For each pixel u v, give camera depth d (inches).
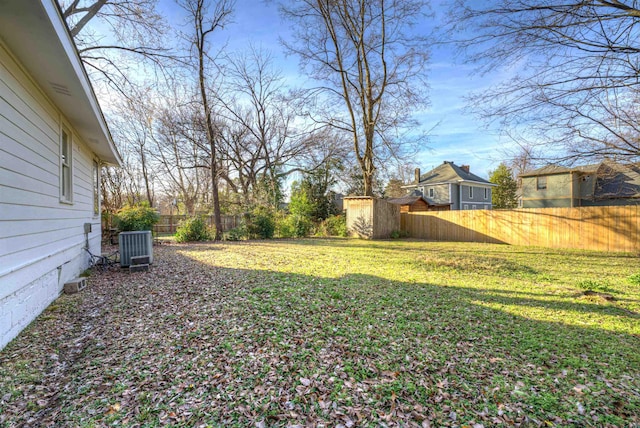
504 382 96.4
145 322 142.6
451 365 106.2
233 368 102.3
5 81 122.6
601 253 405.1
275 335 128.6
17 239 129.5
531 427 76.5
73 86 161.8
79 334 129.0
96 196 340.5
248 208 678.5
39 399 85.2
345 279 234.5
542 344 123.6
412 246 485.7
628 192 441.1
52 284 174.2
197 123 730.8
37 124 156.7
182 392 89.0
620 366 107.1
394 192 1379.2
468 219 589.6
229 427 75.3
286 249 429.1
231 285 211.2
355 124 661.3
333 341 123.8
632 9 190.2
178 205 1009.5
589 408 84.0
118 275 244.7
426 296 190.2
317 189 885.2
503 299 185.8
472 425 77.0
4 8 101.3
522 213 522.6
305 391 90.3
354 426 76.4
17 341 121.6
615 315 158.9
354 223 650.8
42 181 161.8
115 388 90.6
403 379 97.1
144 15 354.0
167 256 353.7
